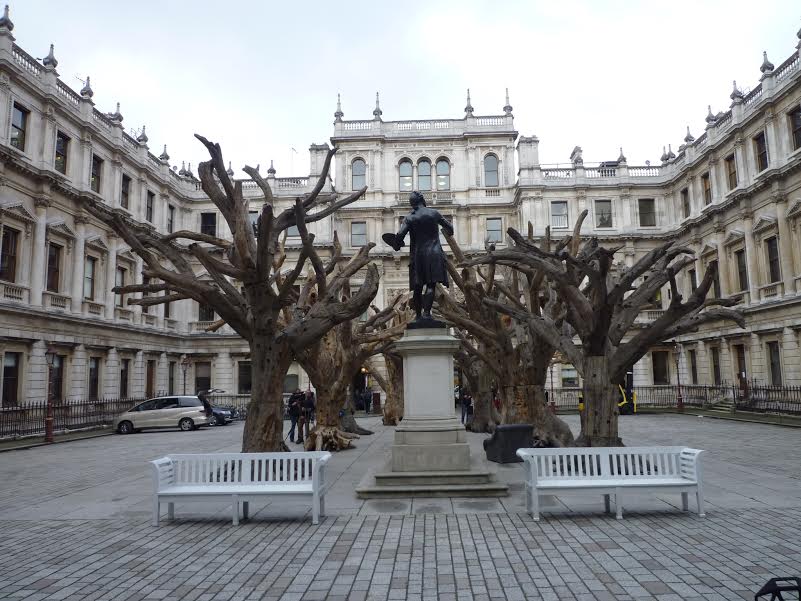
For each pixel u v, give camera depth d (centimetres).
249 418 1188
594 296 1211
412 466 991
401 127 4997
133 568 606
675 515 802
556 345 1315
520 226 4650
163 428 2919
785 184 3077
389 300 4734
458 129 4978
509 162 4897
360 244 4828
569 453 820
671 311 1125
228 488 803
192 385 4562
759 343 3284
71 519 845
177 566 611
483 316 1672
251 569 598
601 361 1196
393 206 4791
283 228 1289
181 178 4625
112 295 3500
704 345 3928
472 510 841
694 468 794
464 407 2959
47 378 2855
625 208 4550
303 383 4459
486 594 519
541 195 4588
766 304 3153
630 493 789
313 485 783
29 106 2827
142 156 3959
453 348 1016
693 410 3525
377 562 614
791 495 937
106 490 1102
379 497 933
